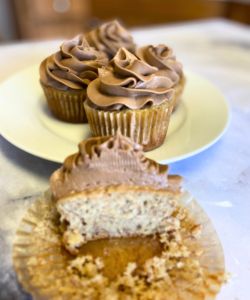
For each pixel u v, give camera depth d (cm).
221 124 19
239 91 25
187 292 12
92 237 14
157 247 14
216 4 47
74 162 13
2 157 18
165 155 17
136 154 13
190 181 17
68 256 13
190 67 28
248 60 30
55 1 51
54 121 21
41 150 17
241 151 19
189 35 35
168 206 14
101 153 13
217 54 31
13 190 16
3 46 31
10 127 19
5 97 21
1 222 14
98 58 21
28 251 13
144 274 12
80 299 11
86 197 13
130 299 12
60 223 14
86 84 20
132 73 18
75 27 54
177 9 50
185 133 19
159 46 22
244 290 12
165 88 18
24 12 50
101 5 53
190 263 13
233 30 37
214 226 15
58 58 21
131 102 18
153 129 18
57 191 13
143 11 52
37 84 23
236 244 14
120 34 24
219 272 12
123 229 14
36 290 12
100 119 18
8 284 12
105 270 13
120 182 13
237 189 17
